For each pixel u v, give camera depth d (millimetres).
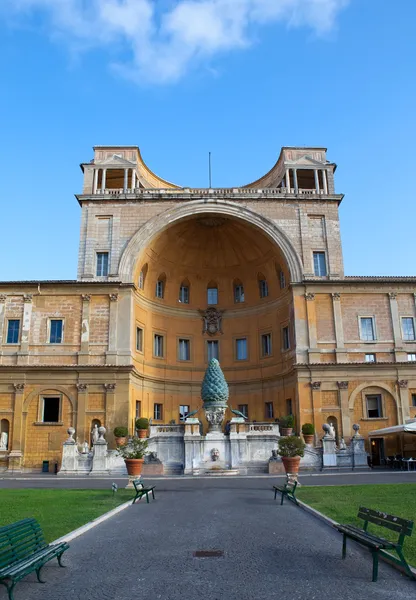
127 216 42156
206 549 10789
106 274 41125
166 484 25078
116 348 38688
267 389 44688
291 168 44469
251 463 32438
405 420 37469
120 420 37094
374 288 41375
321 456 33375
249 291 47531
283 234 42219
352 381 39062
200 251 46969
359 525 12898
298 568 9273
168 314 46156
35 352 38875
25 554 8586
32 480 28672
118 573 9086
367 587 8164
